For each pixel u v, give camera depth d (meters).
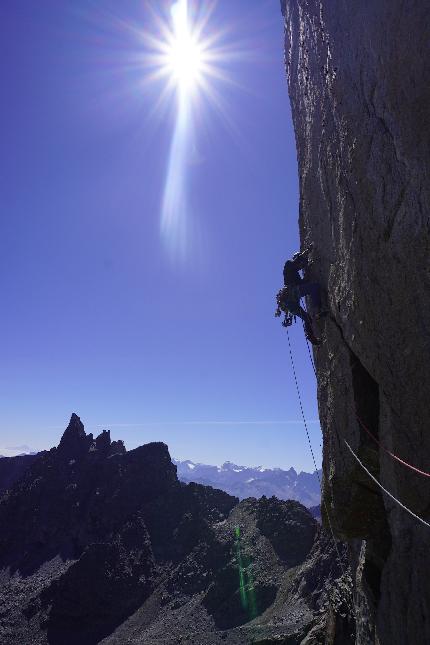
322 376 13.81
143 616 122.12
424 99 6.56
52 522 173.25
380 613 9.94
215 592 116.94
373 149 8.27
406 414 8.16
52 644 120.06
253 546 129.25
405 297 7.65
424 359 7.33
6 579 154.50
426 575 8.00
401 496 8.69
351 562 16.89
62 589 133.25
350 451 11.39
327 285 11.92
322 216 12.12
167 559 143.88
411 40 6.76
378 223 8.30
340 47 9.66
